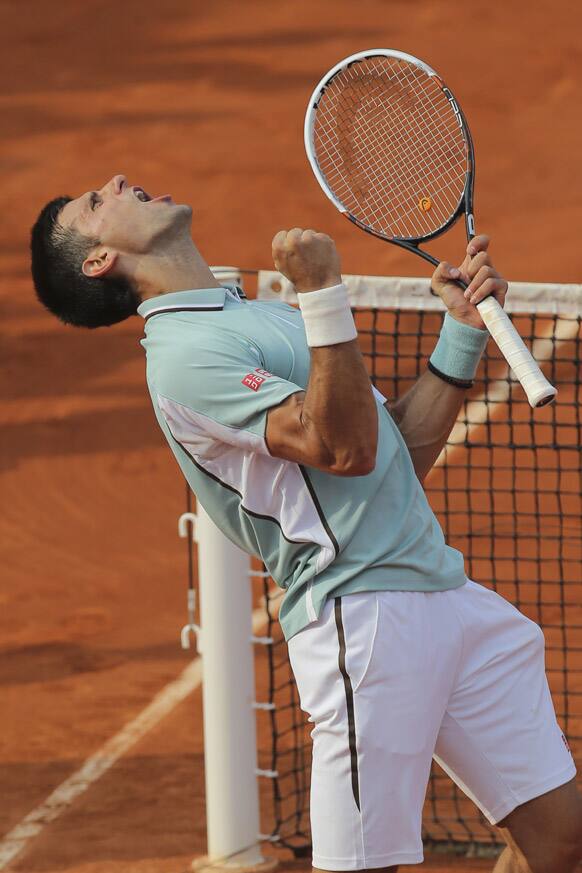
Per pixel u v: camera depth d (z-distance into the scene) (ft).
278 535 35.65
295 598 35.76
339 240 184.03
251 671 54.03
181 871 54.54
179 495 120.98
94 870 55.57
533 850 37.24
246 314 36.52
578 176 198.59
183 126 228.63
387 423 36.99
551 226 183.32
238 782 53.98
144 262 37.73
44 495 122.83
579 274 170.09
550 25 246.06
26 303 171.01
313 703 35.19
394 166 46.98
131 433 134.51
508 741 36.83
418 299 54.39
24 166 219.20
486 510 103.71
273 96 236.84
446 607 36.04
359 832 34.42
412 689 34.55
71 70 252.83
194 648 88.53
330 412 32.14
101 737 73.82
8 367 152.35
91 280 38.37
